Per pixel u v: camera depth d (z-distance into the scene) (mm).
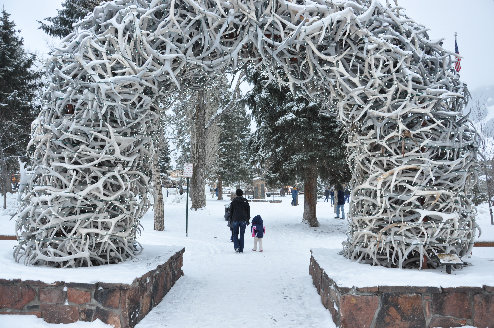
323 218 17438
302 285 5684
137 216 4801
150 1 4492
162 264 4691
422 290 3498
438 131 4367
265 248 9625
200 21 4406
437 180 4254
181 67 4418
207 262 7691
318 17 4250
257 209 23469
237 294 5199
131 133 4676
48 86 4406
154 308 4492
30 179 4289
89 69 4191
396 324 3518
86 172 4305
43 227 4109
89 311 3584
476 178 4422
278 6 4414
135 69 4223
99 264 4391
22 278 3605
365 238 4445
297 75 4957
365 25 4355
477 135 4434
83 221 4230
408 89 4199
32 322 3523
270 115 13469
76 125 4172
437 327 3502
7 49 22094
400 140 4324
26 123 22219
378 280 3623
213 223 15234
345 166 12906
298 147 12992
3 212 17000
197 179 21703
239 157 37750
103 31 4520
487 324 3463
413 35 4402
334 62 4359
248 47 4789
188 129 22562
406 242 4180
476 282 3529
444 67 4504
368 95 4340
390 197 4312
